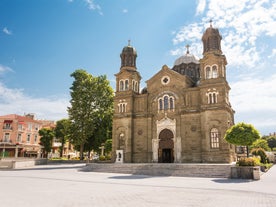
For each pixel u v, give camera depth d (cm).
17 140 8131
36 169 4122
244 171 2741
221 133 4122
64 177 2812
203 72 4578
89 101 5909
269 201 1384
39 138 9088
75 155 10912
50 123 10438
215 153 4109
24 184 2123
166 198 1450
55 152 9944
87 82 6019
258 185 2134
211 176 2992
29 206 1203
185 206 1226
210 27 4831
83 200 1371
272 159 7019
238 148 5403
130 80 5275
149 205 1242
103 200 1374
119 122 5144
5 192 1659
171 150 4675
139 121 5050
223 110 4184
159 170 3356
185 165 3294
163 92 4938
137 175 3228
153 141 4834
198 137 4384
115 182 2355
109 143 6200
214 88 4347
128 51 5569
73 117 5841
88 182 2330
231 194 1622
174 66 5862
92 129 5797
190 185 2131
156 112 4931
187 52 6056
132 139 4994
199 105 4503
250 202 1350
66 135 6012
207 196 1534
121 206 1215
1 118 8112
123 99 5219
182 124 4569
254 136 3519
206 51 4697
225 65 4700
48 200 1368
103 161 5778
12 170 3950
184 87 4750
